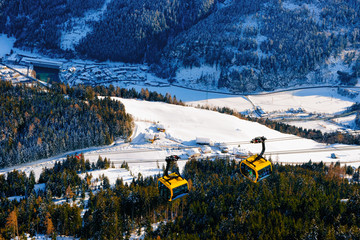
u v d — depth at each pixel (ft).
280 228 253.44
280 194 309.22
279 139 580.30
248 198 300.20
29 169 434.30
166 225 270.87
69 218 271.49
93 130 517.96
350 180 408.05
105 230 258.37
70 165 393.50
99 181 367.86
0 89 593.01
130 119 574.15
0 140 463.83
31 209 281.13
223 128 606.14
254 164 130.72
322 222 252.83
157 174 400.88
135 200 296.92
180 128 591.37
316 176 374.43
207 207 290.97
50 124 511.81
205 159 437.58
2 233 248.73
